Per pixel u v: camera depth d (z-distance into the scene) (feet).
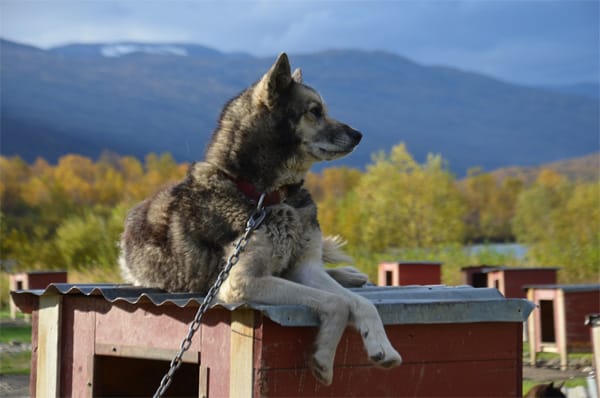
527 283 36.42
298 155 16.84
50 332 17.30
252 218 15.71
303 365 13.67
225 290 15.19
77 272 60.23
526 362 29.91
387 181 92.43
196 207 16.38
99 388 16.48
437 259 60.80
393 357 13.14
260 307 13.17
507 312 14.78
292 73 18.76
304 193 17.07
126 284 17.89
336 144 17.04
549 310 31.86
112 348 16.02
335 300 13.78
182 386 19.21
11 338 36.63
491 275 37.50
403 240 85.97
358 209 90.27
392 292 15.96
